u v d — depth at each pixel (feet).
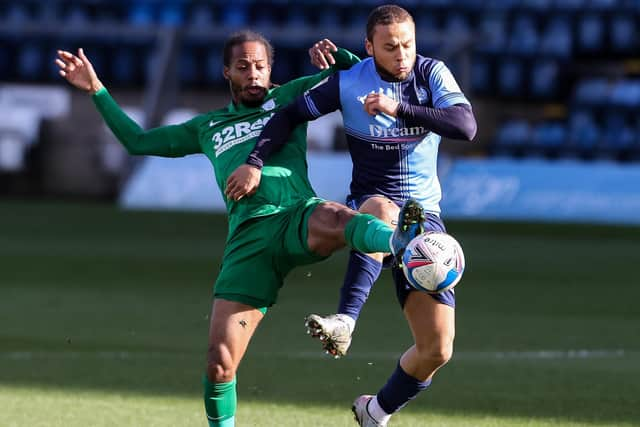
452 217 215.31
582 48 264.31
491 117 258.37
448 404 71.72
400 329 103.09
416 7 264.72
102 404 70.79
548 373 82.28
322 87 61.52
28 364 85.05
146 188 234.99
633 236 194.08
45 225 202.80
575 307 118.11
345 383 78.43
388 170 61.57
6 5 275.80
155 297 123.54
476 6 264.31
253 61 62.54
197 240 183.32
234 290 58.08
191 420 66.28
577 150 245.86
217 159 62.85
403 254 50.11
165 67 242.78
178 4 268.82
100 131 255.29
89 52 263.49
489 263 158.61
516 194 214.48
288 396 74.08
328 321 54.08
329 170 215.31
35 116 254.27
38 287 130.93
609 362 86.94
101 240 181.78
